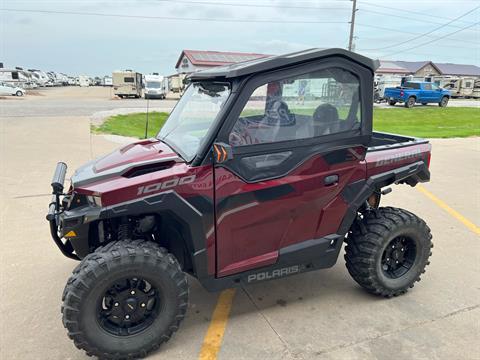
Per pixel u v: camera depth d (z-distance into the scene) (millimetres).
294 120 2762
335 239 3158
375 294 3402
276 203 2820
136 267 2477
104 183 2492
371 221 3283
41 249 4254
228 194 2662
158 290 2600
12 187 6320
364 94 2939
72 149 9281
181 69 49031
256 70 2549
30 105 22531
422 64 72188
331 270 3930
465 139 12992
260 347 2773
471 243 4602
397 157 3297
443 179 7613
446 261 4121
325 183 2959
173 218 2641
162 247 2668
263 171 2736
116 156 2924
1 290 3457
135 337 2605
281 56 2670
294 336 2893
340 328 2984
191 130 2988
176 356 2688
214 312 3201
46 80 66750
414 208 5867
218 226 2697
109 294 2596
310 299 3396
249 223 2789
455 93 44188
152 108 21891
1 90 34281
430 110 26750
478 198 6398
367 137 3031
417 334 2912
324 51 2695
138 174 2584
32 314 3123
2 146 9398
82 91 50000
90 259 2465
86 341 2490
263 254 2938
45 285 3553
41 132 11625
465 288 3588
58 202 2926
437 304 3318
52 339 2838
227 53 46938
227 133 2584
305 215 2971
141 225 2861
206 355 2693
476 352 2723
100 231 2883
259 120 2658
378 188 3338
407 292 3512
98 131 12305
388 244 3281
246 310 3234
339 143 2939
